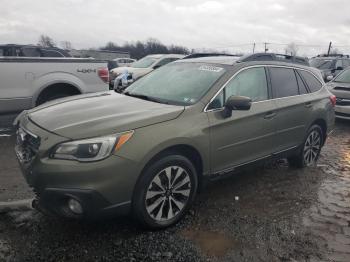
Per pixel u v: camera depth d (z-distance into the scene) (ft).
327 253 11.38
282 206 14.55
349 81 32.83
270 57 17.19
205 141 12.82
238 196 15.23
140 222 11.71
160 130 11.58
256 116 14.84
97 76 24.90
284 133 16.69
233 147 14.08
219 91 13.80
